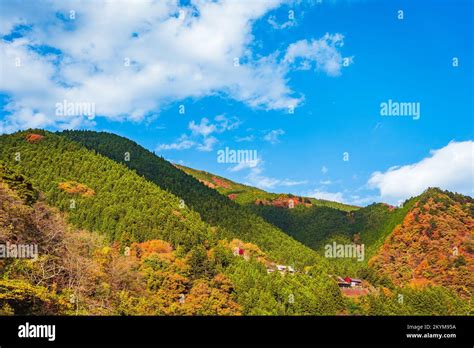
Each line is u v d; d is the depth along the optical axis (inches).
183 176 6732.3
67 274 2285.9
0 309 1686.8
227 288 3132.4
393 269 4977.9
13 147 5083.7
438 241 5088.6
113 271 2561.5
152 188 5231.3
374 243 6018.7
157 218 4298.7
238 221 5748.0
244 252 4446.4
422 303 3575.3
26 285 1795.0
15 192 2410.2
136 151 6919.3
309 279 3843.5
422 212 5521.7
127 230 3946.9
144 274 2935.5
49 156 5093.5
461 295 4392.2
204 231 4544.8
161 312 2470.5
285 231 7603.4
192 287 3036.4
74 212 4192.9
